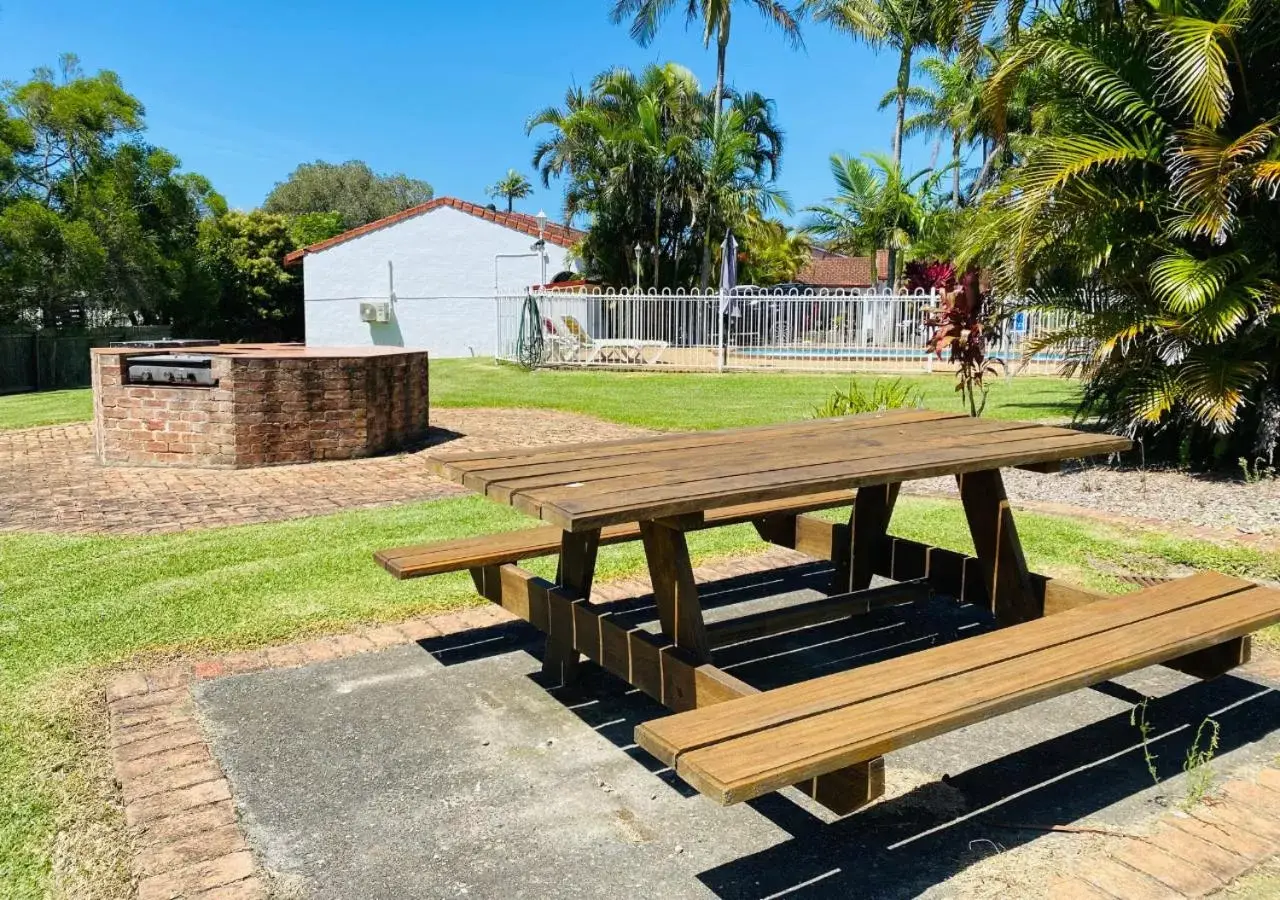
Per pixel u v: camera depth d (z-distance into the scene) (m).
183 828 2.64
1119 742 3.20
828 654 4.10
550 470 3.22
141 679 3.69
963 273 9.59
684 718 2.31
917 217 28.69
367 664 3.88
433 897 2.36
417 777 2.96
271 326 39.19
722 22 25.33
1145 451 8.65
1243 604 3.29
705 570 5.32
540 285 26.77
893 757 3.10
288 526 6.21
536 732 3.28
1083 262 8.10
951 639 4.26
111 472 8.52
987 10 9.22
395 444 9.77
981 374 9.62
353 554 5.48
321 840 2.60
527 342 20.91
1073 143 7.80
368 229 28.94
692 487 2.89
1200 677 3.36
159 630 4.20
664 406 13.70
